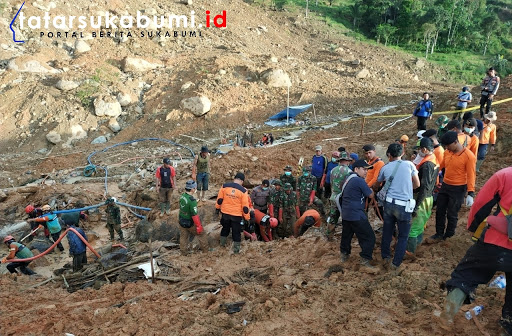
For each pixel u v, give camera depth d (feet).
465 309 14.35
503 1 258.98
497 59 173.99
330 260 21.18
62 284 25.52
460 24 195.31
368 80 122.52
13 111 83.20
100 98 84.23
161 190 35.37
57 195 48.83
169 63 103.30
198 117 84.58
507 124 40.78
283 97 93.50
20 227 42.22
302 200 33.35
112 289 22.43
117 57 102.42
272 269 22.13
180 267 25.08
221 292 19.15
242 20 155.53
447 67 164.04
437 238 21.31
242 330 14.94
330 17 193.67
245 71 98.89
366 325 14.29
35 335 17.04
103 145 78.23
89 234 38.40
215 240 29.68
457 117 45.62
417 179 17.53
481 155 31.19
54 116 81.61
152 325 16.39
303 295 16.88
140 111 87.86
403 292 16.07
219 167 47.98
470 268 12.82
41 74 91.20
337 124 78.74
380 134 61.11
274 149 56.85
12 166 70.28
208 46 120.78
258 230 33.14
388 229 18.44
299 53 148.56
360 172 19.40
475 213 12.78
